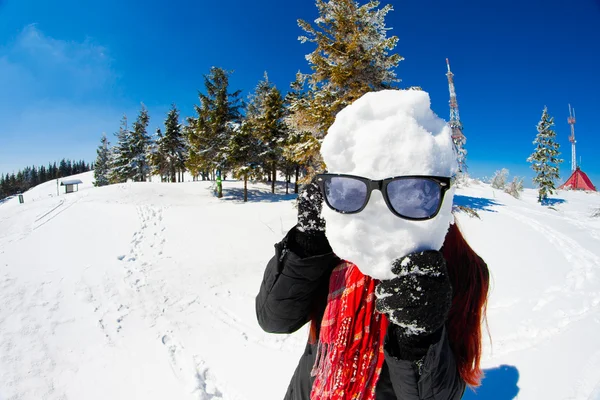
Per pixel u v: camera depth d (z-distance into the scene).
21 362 4.20
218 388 3.50
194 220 12.68
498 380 2.71
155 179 46.84
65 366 4.11
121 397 3.53
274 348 4.18
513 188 25.78
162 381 3.70
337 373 0.93
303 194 0.89
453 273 0.91
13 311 5.58
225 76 20.94
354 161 0.63
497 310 4.39
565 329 3.57
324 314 1.01
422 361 0.72
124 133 40.62
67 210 14.46
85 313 5.54
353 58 9.20
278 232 10.96
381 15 9.26
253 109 28.88
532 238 8.77
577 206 22.39
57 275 7.26
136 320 5.25
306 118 9.59
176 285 6.77
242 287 6.61
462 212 11.45
